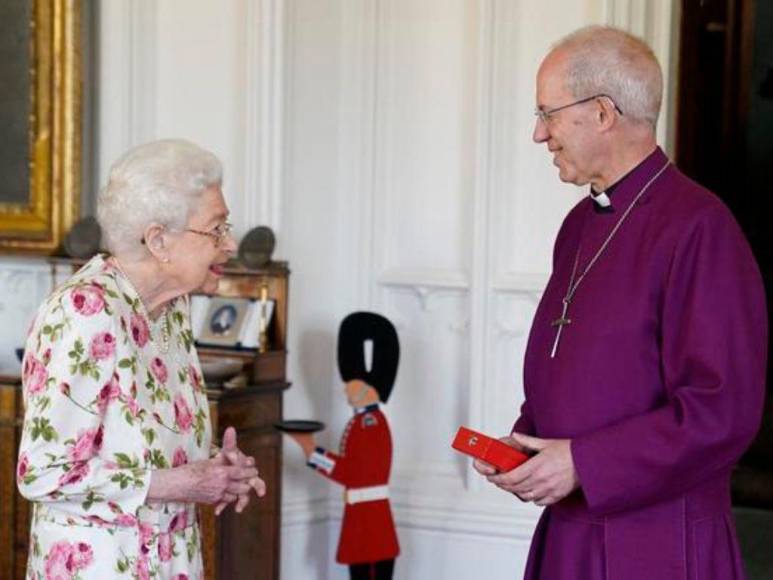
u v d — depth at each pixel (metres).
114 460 2.70
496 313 5.10
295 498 5.21
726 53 8.46
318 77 5.22
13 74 5.25
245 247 4.88
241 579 4.64
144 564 2.72
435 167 5.25
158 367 2.82
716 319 2.63
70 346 2.65
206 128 5.20
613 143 2.78
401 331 5.31
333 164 5.29
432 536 5.19
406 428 5.31
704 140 8.40
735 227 2.72
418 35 5.25
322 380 5.30
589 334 2.77
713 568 2.73
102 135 5.28
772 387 7.71
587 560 2.78
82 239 5.11
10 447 4.65
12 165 5.27
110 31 5.24
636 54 2.76
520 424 3.00
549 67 2.79
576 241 2.98
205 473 2.74
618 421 2.72
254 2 5.06
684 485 2.66
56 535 2.71
